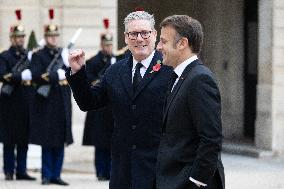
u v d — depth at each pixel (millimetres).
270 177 22734
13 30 21406
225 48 32219
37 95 20891
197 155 8758
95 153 21750
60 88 20984
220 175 8961
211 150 8703
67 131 20984
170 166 9055
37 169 24016
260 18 28609
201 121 8781
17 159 21688
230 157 28156
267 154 28016
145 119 10742
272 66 28312
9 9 24750
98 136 21625
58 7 25250
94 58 22156
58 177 20766
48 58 21062
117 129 10945
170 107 9164
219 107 8883
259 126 28812
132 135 10773
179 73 9250
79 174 23000
